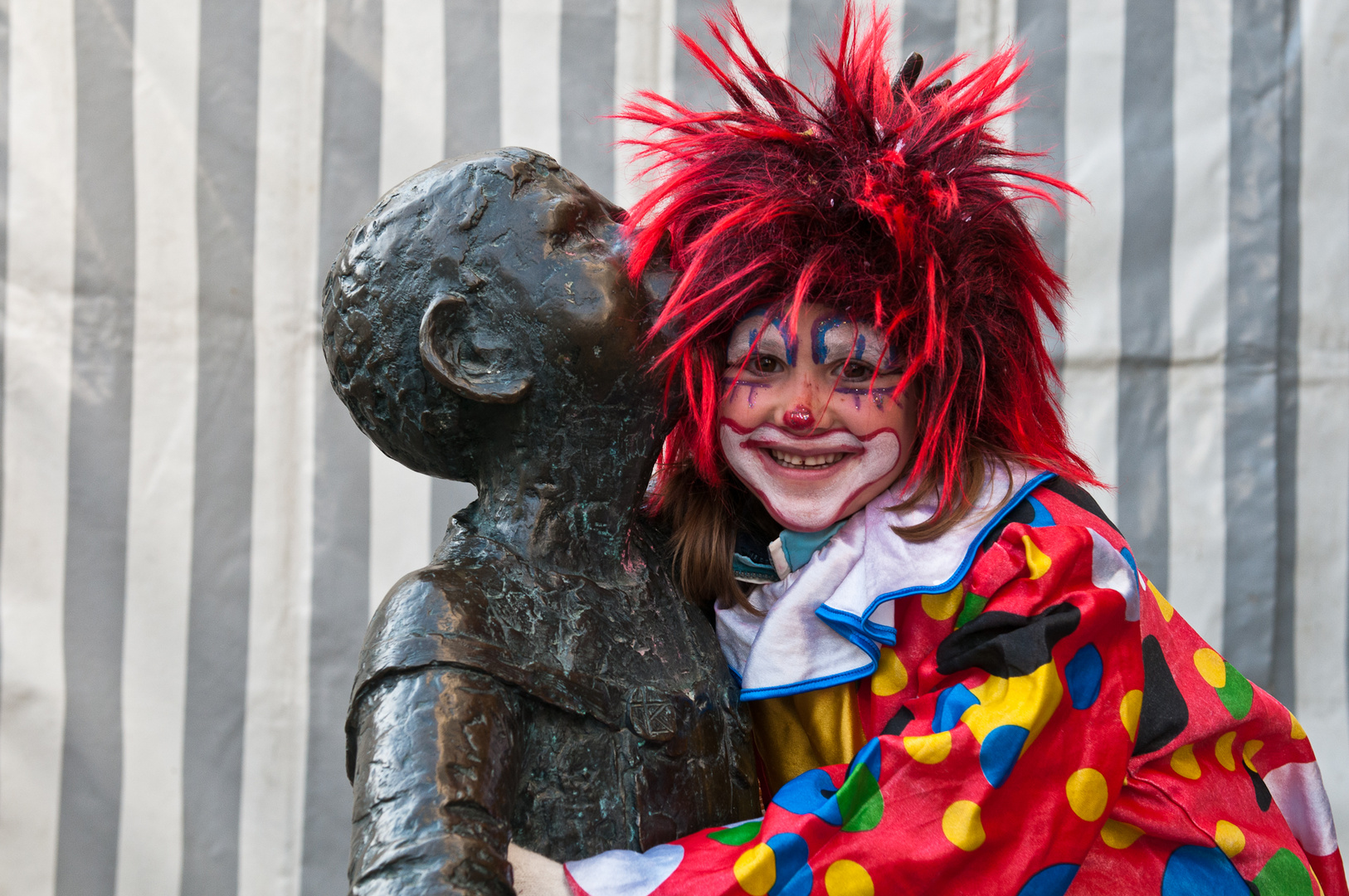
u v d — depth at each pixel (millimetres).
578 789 727
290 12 2230
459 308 757
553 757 726
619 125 2238
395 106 2240
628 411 791
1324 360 2211
